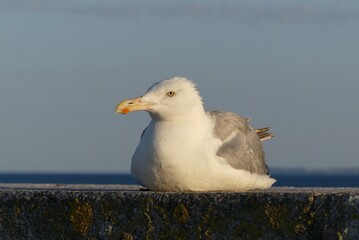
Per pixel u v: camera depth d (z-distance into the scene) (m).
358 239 10.36
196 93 12.97
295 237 10.72
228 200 11.02
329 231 10.53
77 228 11.65
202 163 12.58
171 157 12.44
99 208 11.55
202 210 11.12
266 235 10.85
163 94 12.79
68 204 11.69
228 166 12.95
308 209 10.64
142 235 11.39
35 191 11.96
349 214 10.41
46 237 11.84
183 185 12.62
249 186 13.57
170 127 12.69
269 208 10.82
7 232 12.06
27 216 11.93
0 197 12.09
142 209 11.38
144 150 12.63
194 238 11.17
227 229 11.02
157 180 12.60
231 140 13.58
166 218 11.27
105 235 11.54
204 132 12.89
